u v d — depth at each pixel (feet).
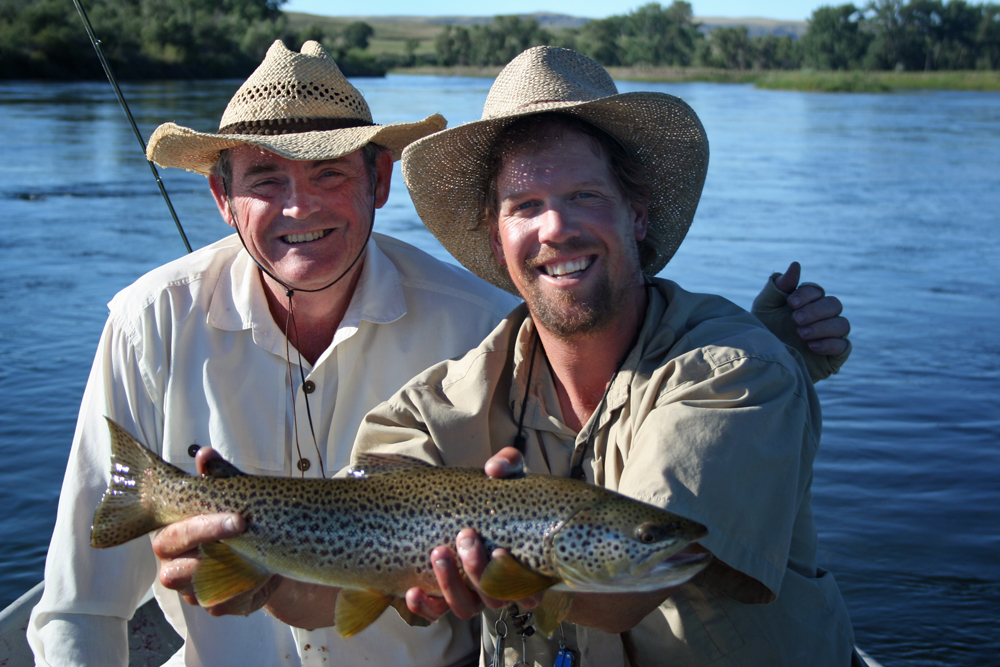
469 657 9.80
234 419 10.05
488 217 9.06
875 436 21.47
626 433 7.59
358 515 6.84
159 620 11.89
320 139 9.78
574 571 6.40
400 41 614.34
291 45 211.41
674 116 8.21
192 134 9.75
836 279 36.94
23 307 30.94
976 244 45.01
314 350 10.50
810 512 8.05
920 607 14.96
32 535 16.80
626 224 8.12
